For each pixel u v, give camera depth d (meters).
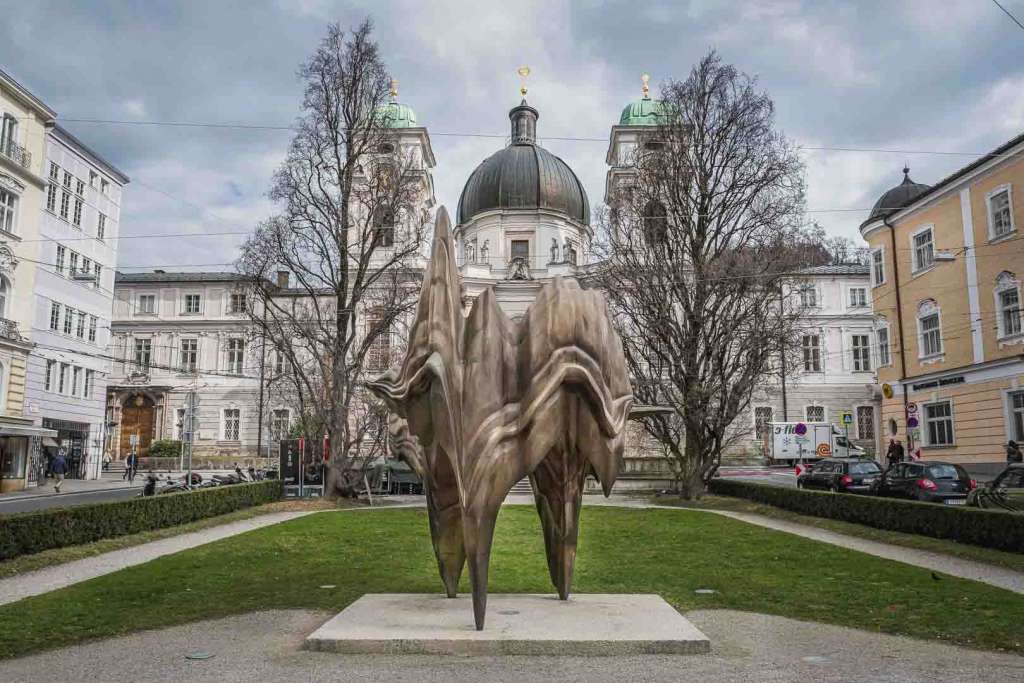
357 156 28.70
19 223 36.56
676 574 12.06
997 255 32.31
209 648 7.57
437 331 8.06
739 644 7.75
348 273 30.38
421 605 8.84
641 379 27.78
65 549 14.55
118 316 62.50
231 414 61.22
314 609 9.46
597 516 21.94
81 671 6.79
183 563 13.16
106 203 45.81
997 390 32.19
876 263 41.50
